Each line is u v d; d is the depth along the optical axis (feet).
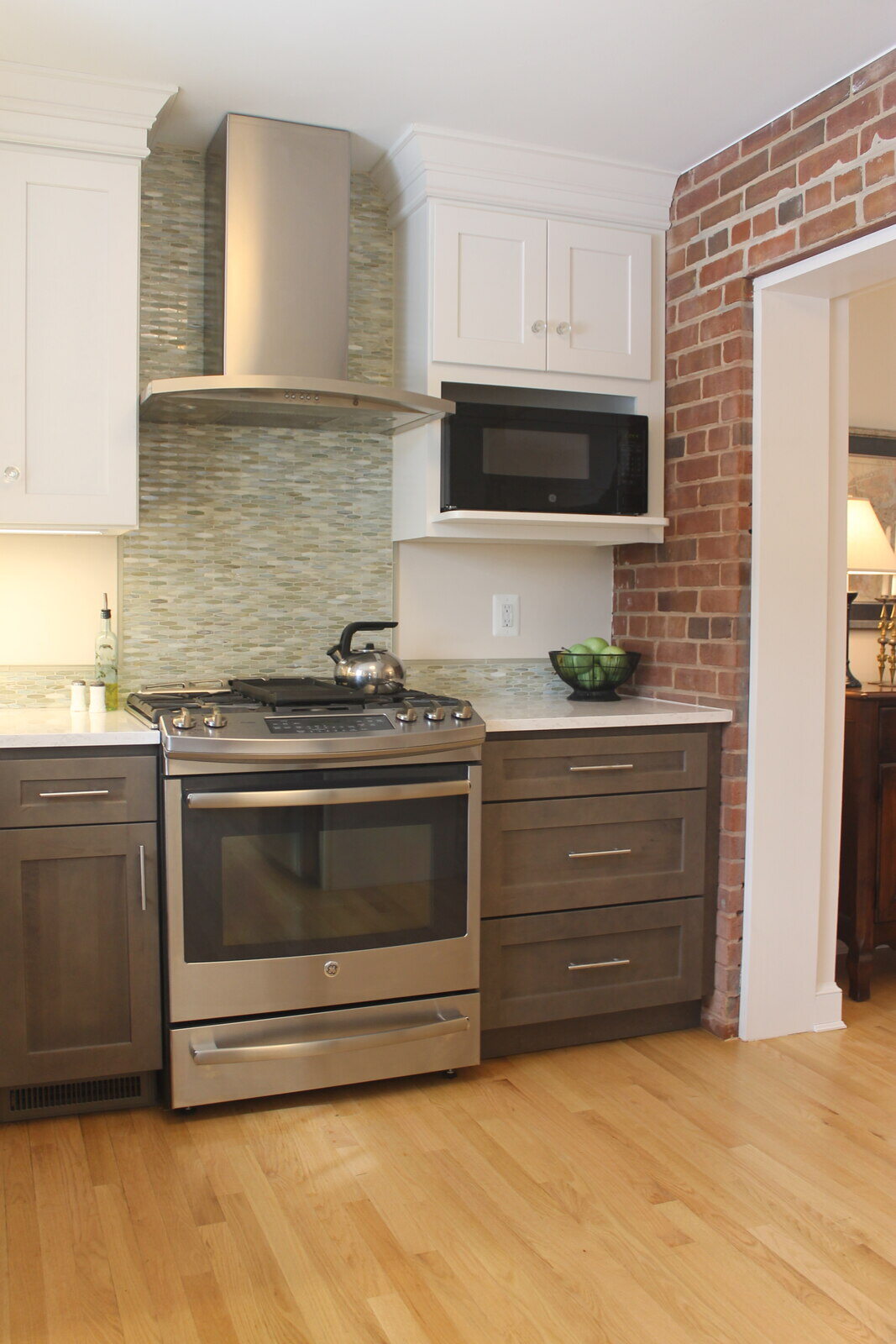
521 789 8.47
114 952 7.46
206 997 7.49
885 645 11.72
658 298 9.78
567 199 9.27
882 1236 6.28
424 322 9.00
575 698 10.06
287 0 6.82
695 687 9.53
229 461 9.43
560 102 8.22
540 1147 7.23
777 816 9.12
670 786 8.97
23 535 8.86
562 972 8.73
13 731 7.35
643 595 10.36
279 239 8.58
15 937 7.24
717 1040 9.15
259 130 8.52
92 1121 7.55
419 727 7.86
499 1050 8.70
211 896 7.46
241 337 8.51
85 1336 5.34
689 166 9.41
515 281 9.18
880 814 10.12
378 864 7.90
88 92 7.82
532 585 10.60
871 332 11.96
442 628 10.25
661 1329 5.45
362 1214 6.41
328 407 8.41
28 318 7.90
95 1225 6.27
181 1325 5.44
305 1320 5.48
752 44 7.31
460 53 7.53
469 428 8.89
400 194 9.38
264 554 9.57
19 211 7.83
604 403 10.14
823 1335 5.43
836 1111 7.80
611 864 8.84
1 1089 7.37
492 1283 5.79
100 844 7.36
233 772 7.47
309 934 7.73
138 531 9.16
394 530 9.98
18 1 6.81
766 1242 6.20
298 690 8.26
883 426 12.10
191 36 7.29
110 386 8.13
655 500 9.82
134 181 8.14
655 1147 7.25
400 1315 5.53
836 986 9.60
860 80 7.60
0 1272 5.83
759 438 8.84
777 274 8.61
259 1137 7.33
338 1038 7.72
